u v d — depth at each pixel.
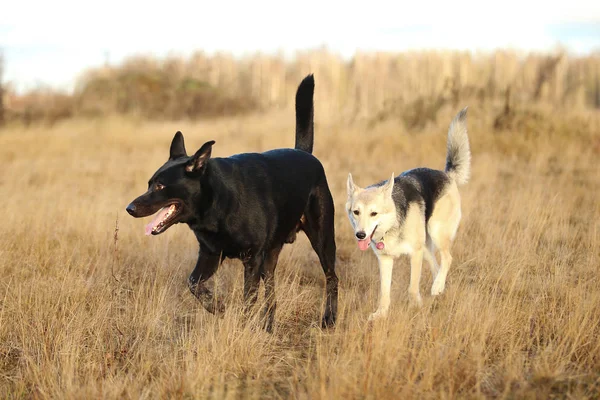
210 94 37.16
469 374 4.34
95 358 4.80
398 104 20.73
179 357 4.92
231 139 20.66
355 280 6.80
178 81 41.44
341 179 13.32
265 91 53.22
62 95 32.56
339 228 9.02
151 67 44.38
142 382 4.46
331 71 49.16
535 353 4.87
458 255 7.50
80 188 12.19
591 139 16.27
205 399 4.22
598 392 4.09
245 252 5.36
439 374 4.37
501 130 17.00
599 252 7.22
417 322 5.32
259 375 4.59
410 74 45.00
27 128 25.27
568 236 8.05
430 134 17.53
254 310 5.32
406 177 6.52
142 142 21.12
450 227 6.87
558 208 9.18
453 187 7.04
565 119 17.48
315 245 6.19
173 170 5.09
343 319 5.68
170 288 6.06
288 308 5.80
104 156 18.19
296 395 4.21
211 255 5.48
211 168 5.16
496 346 4.93
